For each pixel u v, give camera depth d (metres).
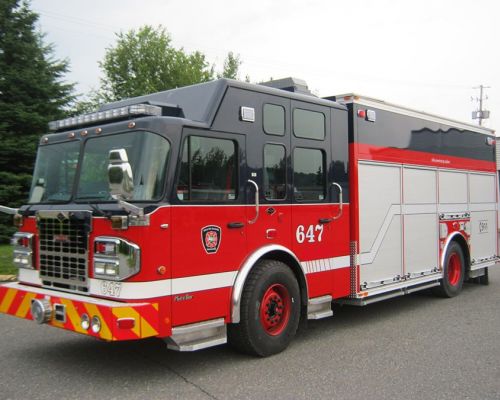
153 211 4.32
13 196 15.34
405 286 7.43
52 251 4.97
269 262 5.40
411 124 7.71
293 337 5.85
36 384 4.50
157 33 31.52
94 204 4.71
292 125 5.72
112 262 4.32
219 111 4.95
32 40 16.66
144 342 5.89
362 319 7.18
